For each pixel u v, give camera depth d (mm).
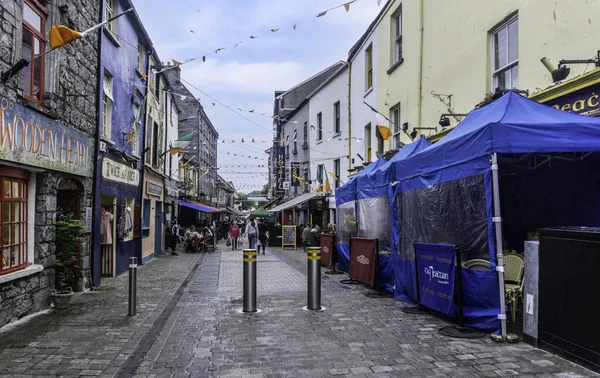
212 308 8000
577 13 7207
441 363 4914
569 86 6980
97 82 10562
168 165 22562
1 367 4891
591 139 5660
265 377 4574
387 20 15859
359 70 19328
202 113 40125
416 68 13375
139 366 4930
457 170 6586
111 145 11688
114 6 12516
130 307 7426
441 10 11891
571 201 7480
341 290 9805
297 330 6418
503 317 5715
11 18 6480
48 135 7750
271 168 48406
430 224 7441
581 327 4750
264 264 16047
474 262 6250
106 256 12219
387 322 6844
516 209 8211
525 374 4535
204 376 4621
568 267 4945
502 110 6312
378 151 16594
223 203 55094
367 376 4574
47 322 6914
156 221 20125
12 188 7070
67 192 9766
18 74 6688
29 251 7508
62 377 4598
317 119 26453
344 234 12922
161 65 18281
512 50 9195
